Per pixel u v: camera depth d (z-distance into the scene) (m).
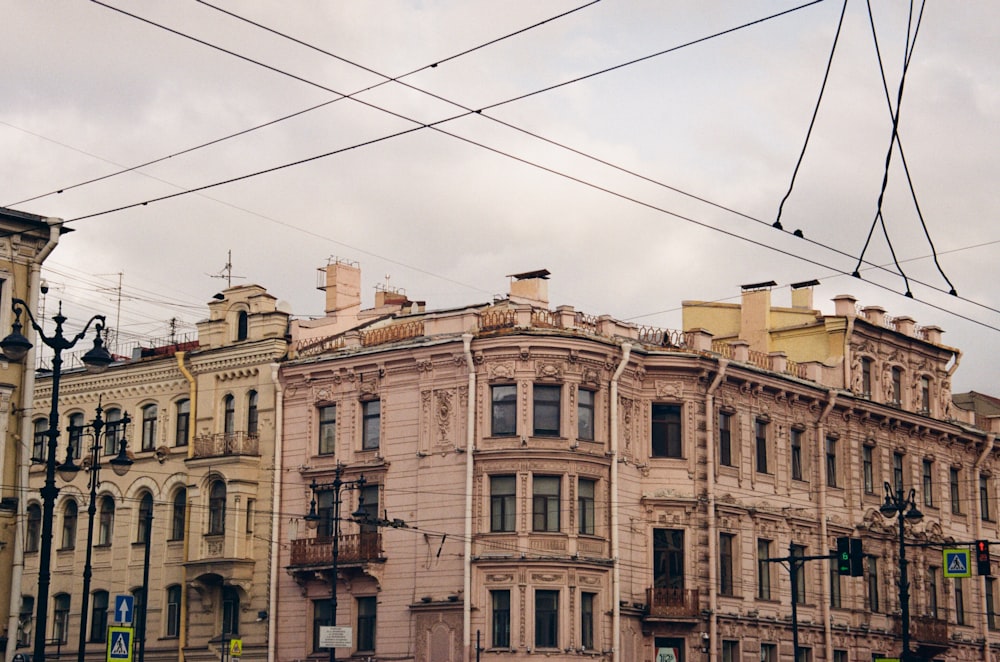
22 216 46.97
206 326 65.06
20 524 46.03
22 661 49.44
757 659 60.88
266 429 62.28
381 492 58.69
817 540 65.31
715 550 59.47
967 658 73.12
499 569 55.19
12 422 46.44
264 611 60.38
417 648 56.34
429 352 58.12
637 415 59.53
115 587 64.88
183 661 61.84
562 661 54.44
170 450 64.50
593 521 56.75
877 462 69.75
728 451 61.78
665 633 58.22
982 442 77.31
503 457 55.88
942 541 72.94
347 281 66.56
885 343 71.62
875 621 67.50
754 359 64.38
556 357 56.62
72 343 36.19
